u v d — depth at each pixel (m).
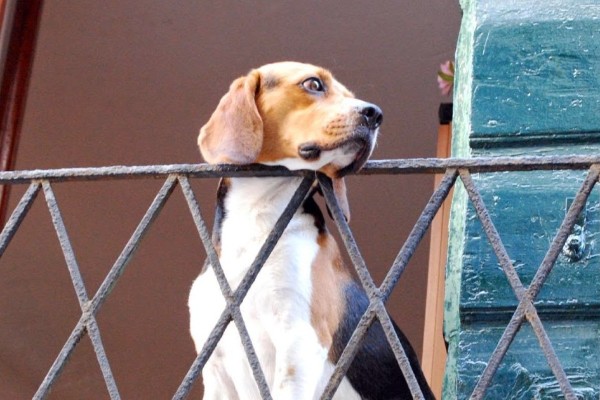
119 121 11.98
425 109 11.38
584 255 5.45
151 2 10.97
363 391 5.93
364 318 4.47
